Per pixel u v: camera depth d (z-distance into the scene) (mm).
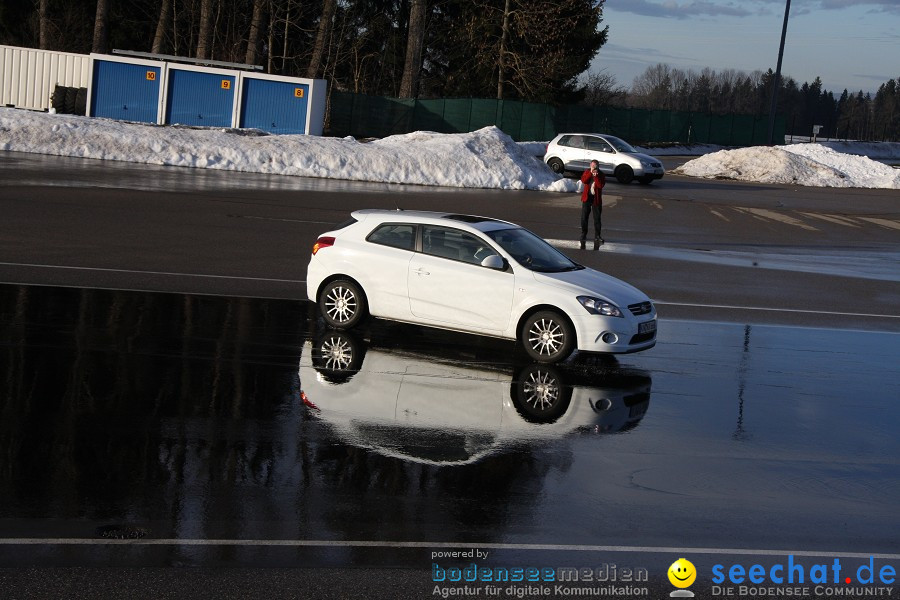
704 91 149125
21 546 5699
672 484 7430
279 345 11312
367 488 6980
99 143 32938
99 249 16859
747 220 29016
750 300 16219
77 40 60219
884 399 10492
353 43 65000
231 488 6828
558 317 11188
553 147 40438
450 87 64375
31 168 27750
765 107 158875
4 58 42500
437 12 67312
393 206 26000
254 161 33500
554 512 6719
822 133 172875
